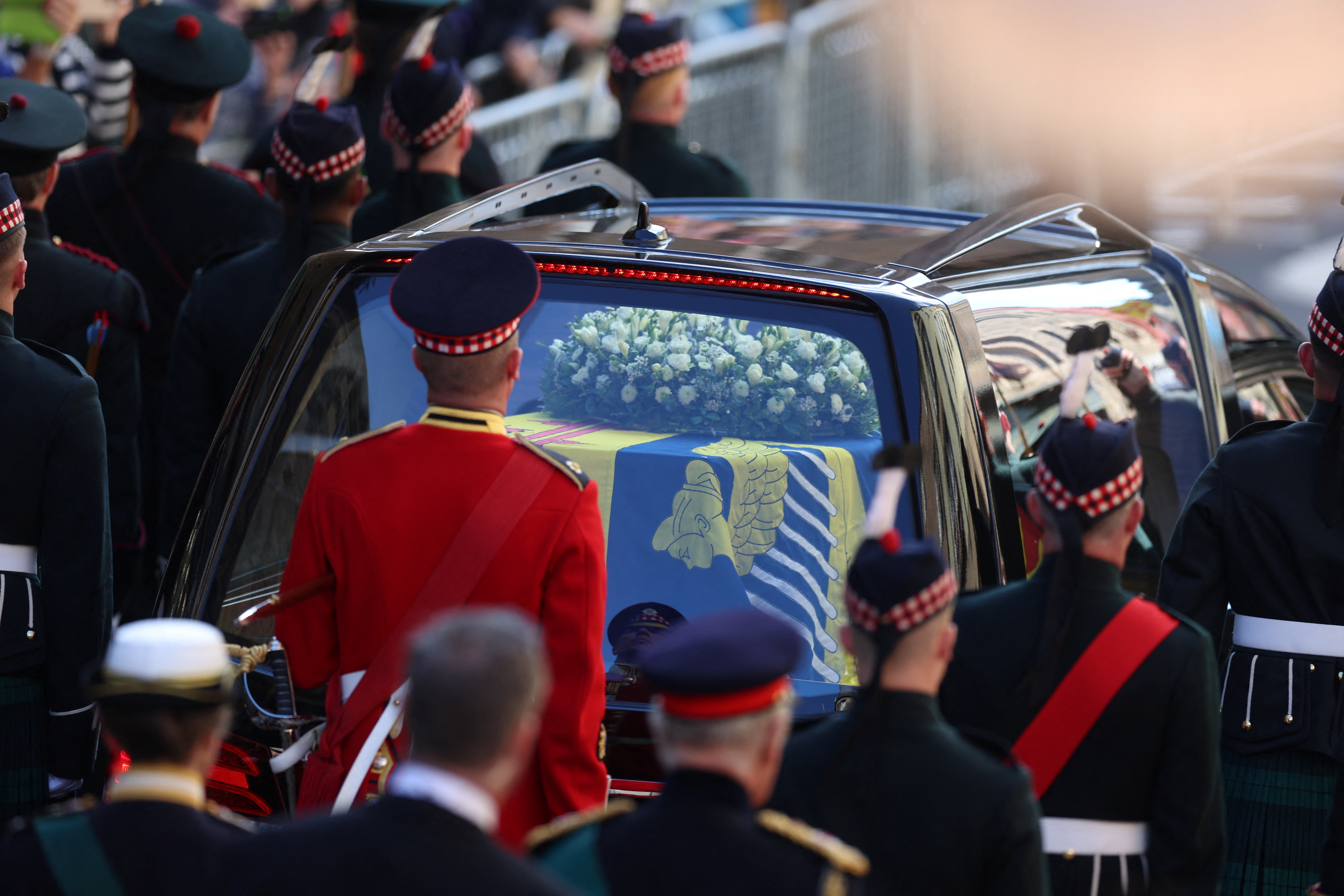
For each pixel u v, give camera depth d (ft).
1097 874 33.45
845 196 135.44
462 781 24.57
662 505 40.19
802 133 130.21
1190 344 52.75
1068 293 49.24
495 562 35.09
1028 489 42.73
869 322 39.70
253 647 38.75
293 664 36.63
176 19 64.44
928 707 29.76
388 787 28.30
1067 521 33.73
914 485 38.09
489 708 24.35
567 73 130.31
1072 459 33.58
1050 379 45.60
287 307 42.16
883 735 29.53
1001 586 36.73
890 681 29.66
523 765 32.50
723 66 123.65
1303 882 42.37
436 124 61.31
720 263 41.22
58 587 44.11
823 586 39.32
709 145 122.83
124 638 27.40
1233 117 150.30
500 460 35.81
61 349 54.34
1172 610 42.88
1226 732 43.01
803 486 39.81
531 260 36.86
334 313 42.04
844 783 29.81
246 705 38.55
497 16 128.47
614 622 39.70
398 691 35.04
